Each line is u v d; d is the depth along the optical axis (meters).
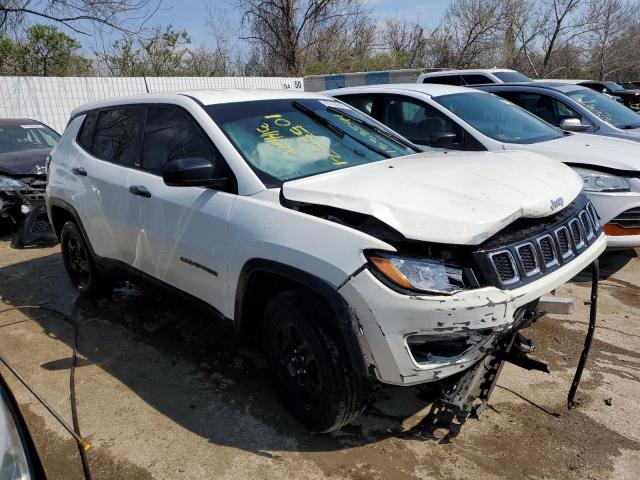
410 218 2.32
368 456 2.64
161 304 4.56
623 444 2.68
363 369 2.34
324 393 2.55
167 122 3.50
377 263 2.24
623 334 3.80
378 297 2.22
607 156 4.86
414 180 2.69
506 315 2.26
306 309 2.53
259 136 3.16
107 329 4.12
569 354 3.54
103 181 3.92
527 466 2.54
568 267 2.60
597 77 33.09
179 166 2.84
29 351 3.81
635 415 2.90
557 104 7.22
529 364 2.62
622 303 4.32
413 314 2.19
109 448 2.77
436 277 2.22
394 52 27.34
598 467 2.53
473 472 2.51
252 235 2.70
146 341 3.90
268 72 25.56
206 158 3.12
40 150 7.42
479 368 2.61
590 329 2.98
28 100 14.13
